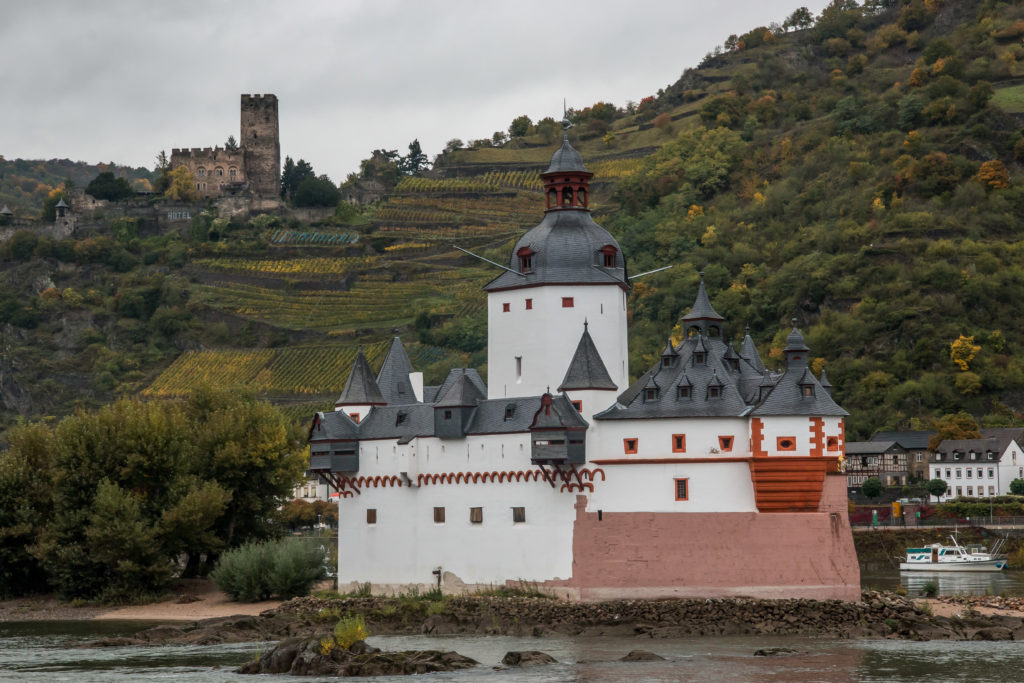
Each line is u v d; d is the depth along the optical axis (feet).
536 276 410.72
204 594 460.55
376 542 416.67
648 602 368.48
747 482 373.20
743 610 363.76
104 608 441.27
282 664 313.12
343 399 429.38
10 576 466.29
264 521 508.12
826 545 369.09
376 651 319.06
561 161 425.69
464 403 401.08
